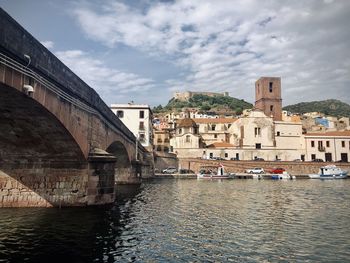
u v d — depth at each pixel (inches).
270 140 3951.8
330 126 5890.8
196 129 4050.2
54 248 615.5
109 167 1033.5
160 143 4621.1
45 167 1002.7
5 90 572.4
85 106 956.0
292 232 779.4
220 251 618.8
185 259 568.4
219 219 931.3
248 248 641.6
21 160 1003.9
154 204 1211.9
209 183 2383.1
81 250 606.5
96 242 659.4
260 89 4640.8
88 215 903.1
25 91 591.5
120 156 2036.2
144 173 2938.0
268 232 776.3
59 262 542.3
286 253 613.0
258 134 3964.1
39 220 832.9
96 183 997.2
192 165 3585.1
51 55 700.7
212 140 4399.6
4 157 982.4
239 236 733.3
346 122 6092.5
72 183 992.9
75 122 872.3
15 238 676.7
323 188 1996.8
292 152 3929.6
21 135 850.8
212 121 4687.5
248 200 1370.6
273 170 3329.2
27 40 591.8
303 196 1545.3
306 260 574.9
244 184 2304.4
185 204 1228.5
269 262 561.3
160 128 5162.4
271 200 1380.4
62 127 795.4
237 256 590.2
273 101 4562.0
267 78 4579.2
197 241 684.7
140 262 549.0
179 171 3403.1
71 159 991.6
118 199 1342.3
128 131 1911.9
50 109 701.3
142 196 1475.1
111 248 622.2
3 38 514.6
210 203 1264.8
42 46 654.5
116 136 1517.0
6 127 802.2
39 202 997.2
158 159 3440.0
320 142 3882.9
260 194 1619.1
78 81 881.5
